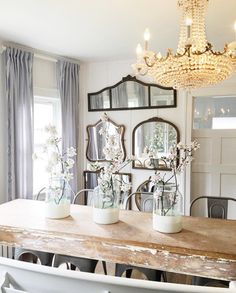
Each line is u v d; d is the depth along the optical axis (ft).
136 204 12.58
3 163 10.50
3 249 8.23
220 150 12.16
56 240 5.52
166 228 5.50
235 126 11.98
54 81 12.62
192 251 4.69
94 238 5.27
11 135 10.34
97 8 7.48
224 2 7.02
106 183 6.12
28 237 5.72
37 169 12.19
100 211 6.04
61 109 12.53
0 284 2.90
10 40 10.24
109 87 13.41
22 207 7.43
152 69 6.17
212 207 8.09
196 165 12.51
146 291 2.55
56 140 6.55
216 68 5.76
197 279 5.59
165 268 4.87
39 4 7.26
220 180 12.19
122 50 11.53
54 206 6.40
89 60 13.28
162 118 12.60
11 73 10.31
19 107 10.62
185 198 12.32
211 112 12.34
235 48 5.52
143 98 12.84
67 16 8.04
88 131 13.87
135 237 5.27
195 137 12.52
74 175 13.25
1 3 7.20
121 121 13.35
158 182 5.76
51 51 11.69
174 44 10.61
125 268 6.26
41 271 2.74
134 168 13.03
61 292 2.77
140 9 7.52
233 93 11.64
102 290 2.64
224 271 4.53
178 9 7.18
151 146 12.70
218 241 5.12
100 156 13.62
